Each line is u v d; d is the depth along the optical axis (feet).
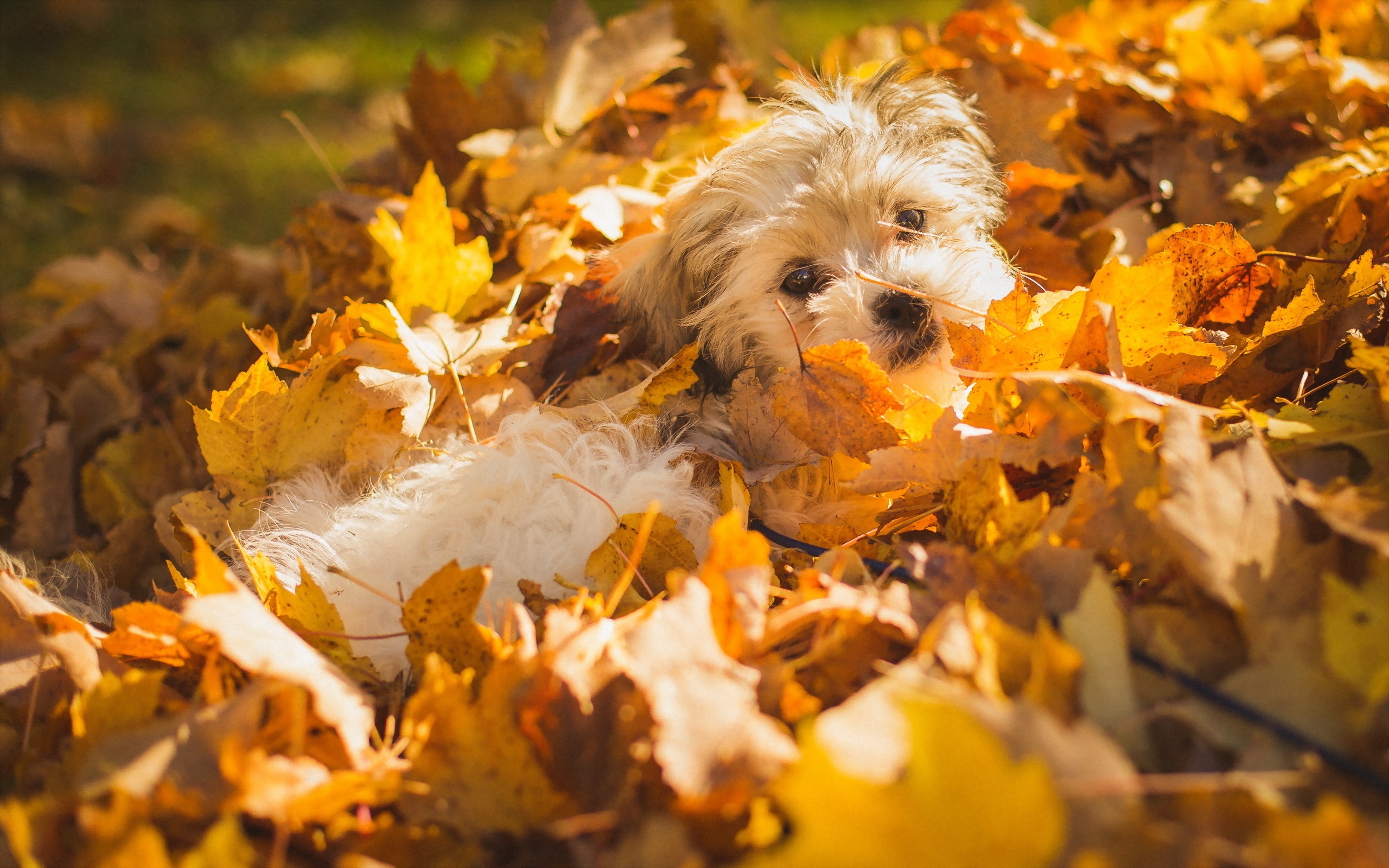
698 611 3.56
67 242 13.42
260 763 3.28
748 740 3.14
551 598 4.60
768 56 10.16
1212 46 7.09
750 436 5.36
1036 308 5.08
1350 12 7.63
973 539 4.22
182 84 19.30
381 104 17.65
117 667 4.17
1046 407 4.20
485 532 4.82
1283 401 4.92
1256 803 2.76
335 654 4.22
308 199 14.66
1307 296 4.69
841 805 2.64
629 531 4.55
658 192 7.32
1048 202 6.56
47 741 3.88
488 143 7.38
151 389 8.02
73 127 16.19
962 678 3.31
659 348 6.51
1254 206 6.23
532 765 3.36
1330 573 3.55
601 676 3.55
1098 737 2.83
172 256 12.28
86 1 22.41
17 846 2.97
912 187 5.88
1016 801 2.56
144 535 6.25
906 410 4.73
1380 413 4.18
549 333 6.16
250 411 5.24
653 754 3.22
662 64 7.89
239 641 3.65
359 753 3.56
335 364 5.40
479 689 4.05
